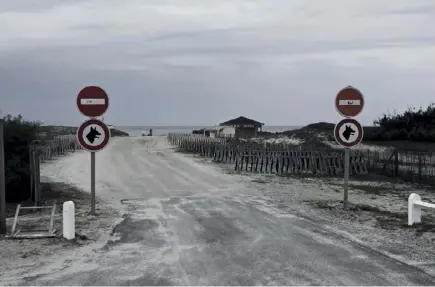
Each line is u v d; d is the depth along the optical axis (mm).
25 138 15469
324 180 22391
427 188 19891
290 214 12188
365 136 41906
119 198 15461
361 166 25656
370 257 7820
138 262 7574
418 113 42719
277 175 24094
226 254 8047
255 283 6453
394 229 10188
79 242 8922
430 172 21844
